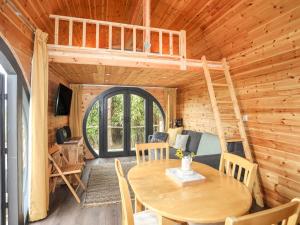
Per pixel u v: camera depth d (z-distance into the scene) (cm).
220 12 272
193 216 124
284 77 258
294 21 218
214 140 421
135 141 651
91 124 612
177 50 444
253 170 176
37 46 245
